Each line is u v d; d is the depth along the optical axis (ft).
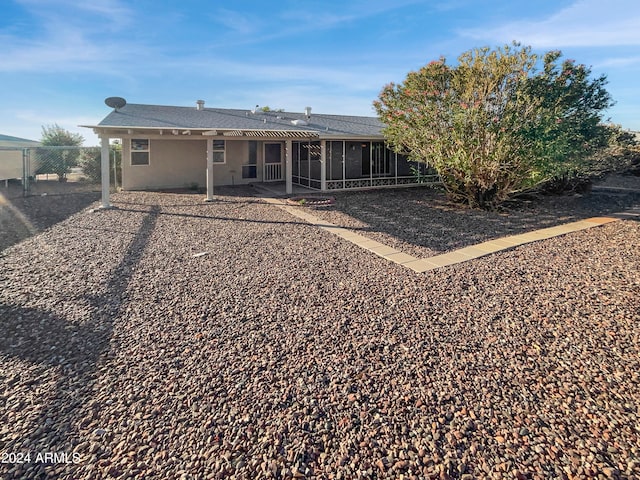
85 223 31.65
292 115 68.28
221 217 34.86
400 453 7.83
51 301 15.52
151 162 55.42
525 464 7.52
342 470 7.41
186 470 7.38
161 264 20.70
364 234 28.30
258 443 8.09
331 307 15.12
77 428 8.47
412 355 11.60
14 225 30.66
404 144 44.88
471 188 39.22
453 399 9.54
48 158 61.52
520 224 32.14
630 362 11.16
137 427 8.52
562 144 33.09
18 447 7.90
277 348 11.98
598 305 15.23
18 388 9.85
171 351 11.76
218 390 9.86
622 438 8.20
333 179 54.29
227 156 60.95
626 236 27.40
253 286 17.43
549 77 35.12
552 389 9.93
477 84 33.99
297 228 30.27
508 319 14.06
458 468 7.44
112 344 12.14
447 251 23.72
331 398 9.57
